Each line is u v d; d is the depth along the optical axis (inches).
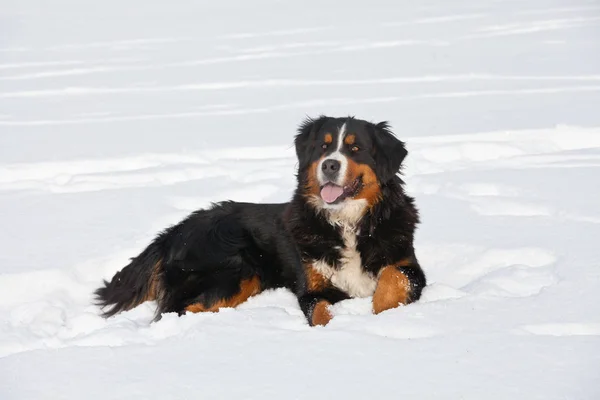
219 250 304.8
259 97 739.4
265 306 288.4
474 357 208.1
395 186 304.3
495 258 314.5
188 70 940.6
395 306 268.2
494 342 217.5
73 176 486.0
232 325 241.3
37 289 313.9
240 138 565.0
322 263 297.1
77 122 660.7
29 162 514.3
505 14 1312.7
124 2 2097.7
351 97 708.7
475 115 595.5
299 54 1014.4
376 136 302.8
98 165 510.9
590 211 364.8
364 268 296.5
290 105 687.7
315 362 210.2
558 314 238.8
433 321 236.2
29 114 708.7
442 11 1427.2
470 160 488.4
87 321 271.7
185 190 438.6
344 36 1170.0
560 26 1122.0
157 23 1551.4
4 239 367.2
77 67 1010.1
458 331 227.9
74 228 381.1
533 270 286.5
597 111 578.9
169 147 547.5
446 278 309.4
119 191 443.2
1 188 468.4
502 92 686.5
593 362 202.1
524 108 608.7
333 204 290.0
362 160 296.2
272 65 938.1
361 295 300.0
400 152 303.4
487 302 251.1
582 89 674.8
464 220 363.3
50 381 205.9
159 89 820.6
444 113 611.8
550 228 342.3
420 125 571.5
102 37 1358.3
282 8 1704.0
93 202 424.5
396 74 823.1
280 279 315.3
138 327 271.1
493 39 1044.5
